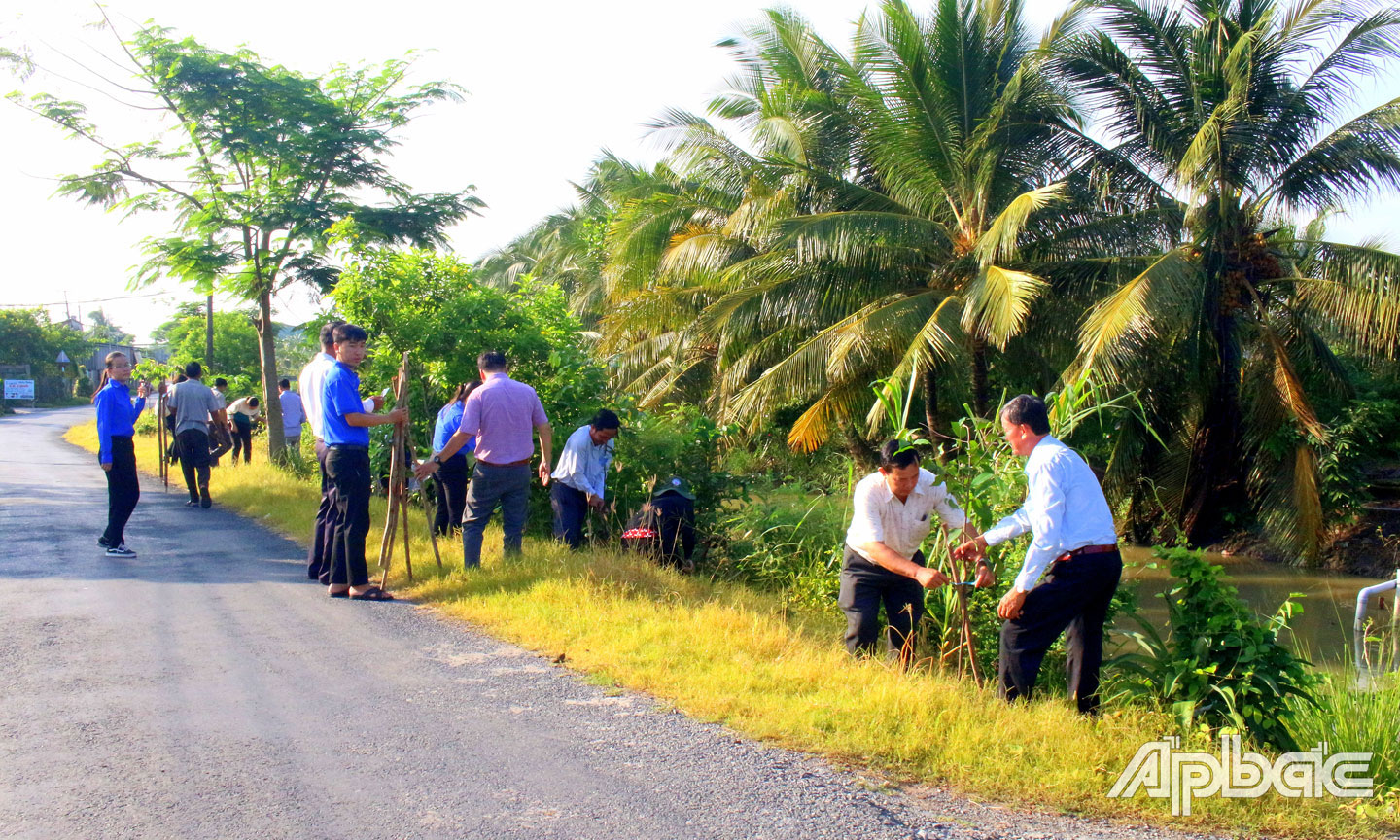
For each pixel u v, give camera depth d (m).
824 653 5.50
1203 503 15.27
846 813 3.47
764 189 16.52
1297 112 14.09
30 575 7.20
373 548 8.34
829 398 15.50
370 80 15.20
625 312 19.23
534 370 10.91
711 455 10.38
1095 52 14.68
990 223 15.17
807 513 9.55
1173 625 4.62
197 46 13.89
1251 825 3.54
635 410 10.29
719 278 17.47
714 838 3.25
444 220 15.51
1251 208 14.73
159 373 22.55
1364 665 6.86
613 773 3.76
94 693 4.53
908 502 5.60
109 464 7.99
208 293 15.23
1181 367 14.91
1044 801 3.63
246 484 12.66
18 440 24.50
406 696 4.62
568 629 5.72
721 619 5.91
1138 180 15.13
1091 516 4.52
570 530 8.36
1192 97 14.66
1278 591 12.32
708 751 4.00
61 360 54.66
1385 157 13.64
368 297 10.66
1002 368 17.59
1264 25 14.02
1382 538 13.91
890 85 14.95
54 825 3.19
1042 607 4.55
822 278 15.59
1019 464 6.15
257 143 14.14
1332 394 15.24
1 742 3.91
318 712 4.37
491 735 4.13
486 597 6.44
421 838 3.18
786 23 17.16
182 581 7.08
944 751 3.96
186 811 3.33
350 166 15.02
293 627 5.85
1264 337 14.37
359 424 6.64
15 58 13.23
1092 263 14.63
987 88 15.30
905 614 5.75
